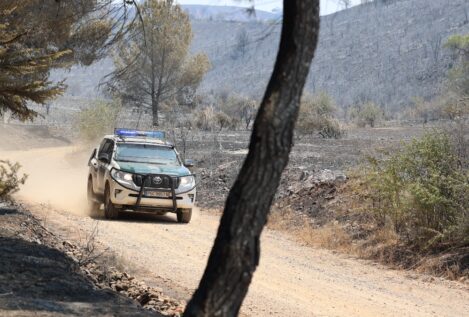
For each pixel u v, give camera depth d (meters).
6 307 11.77
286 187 39.88
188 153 63.72
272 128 8.48
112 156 32.84
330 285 21.88
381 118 152.50
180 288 19.52
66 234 26.61
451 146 28.80
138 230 29.38
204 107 121.56
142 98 101.81
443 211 26.89
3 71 21.75
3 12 20.67
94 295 13.95
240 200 8.48
